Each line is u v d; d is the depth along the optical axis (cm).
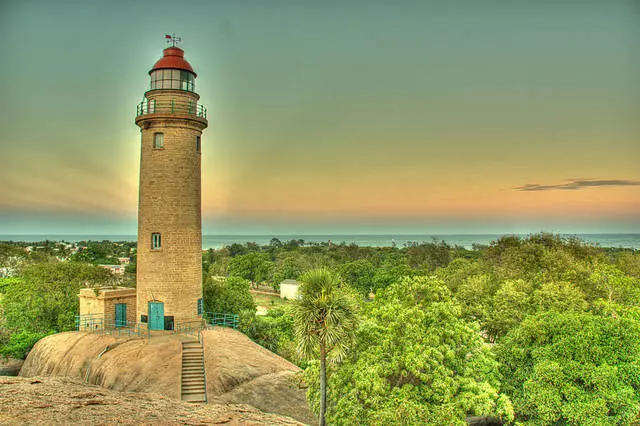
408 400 1994
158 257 3750
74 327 4225
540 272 4931
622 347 2553
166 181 3775
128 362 3044
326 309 2161
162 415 1464
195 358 3170
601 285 4606
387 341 2242
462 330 2328
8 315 4312
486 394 2067
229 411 1794
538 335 2719
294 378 2625
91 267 5072
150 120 3778
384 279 8694
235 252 19675
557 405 2384
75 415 1277
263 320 4803
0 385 1568
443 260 13100
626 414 2352
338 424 2034
